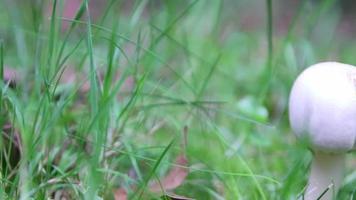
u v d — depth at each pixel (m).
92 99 0.35
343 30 0.83
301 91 0.35
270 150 0.45
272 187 0.39
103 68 0.45
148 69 0.43
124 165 0.40
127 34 0.44
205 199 0.39
